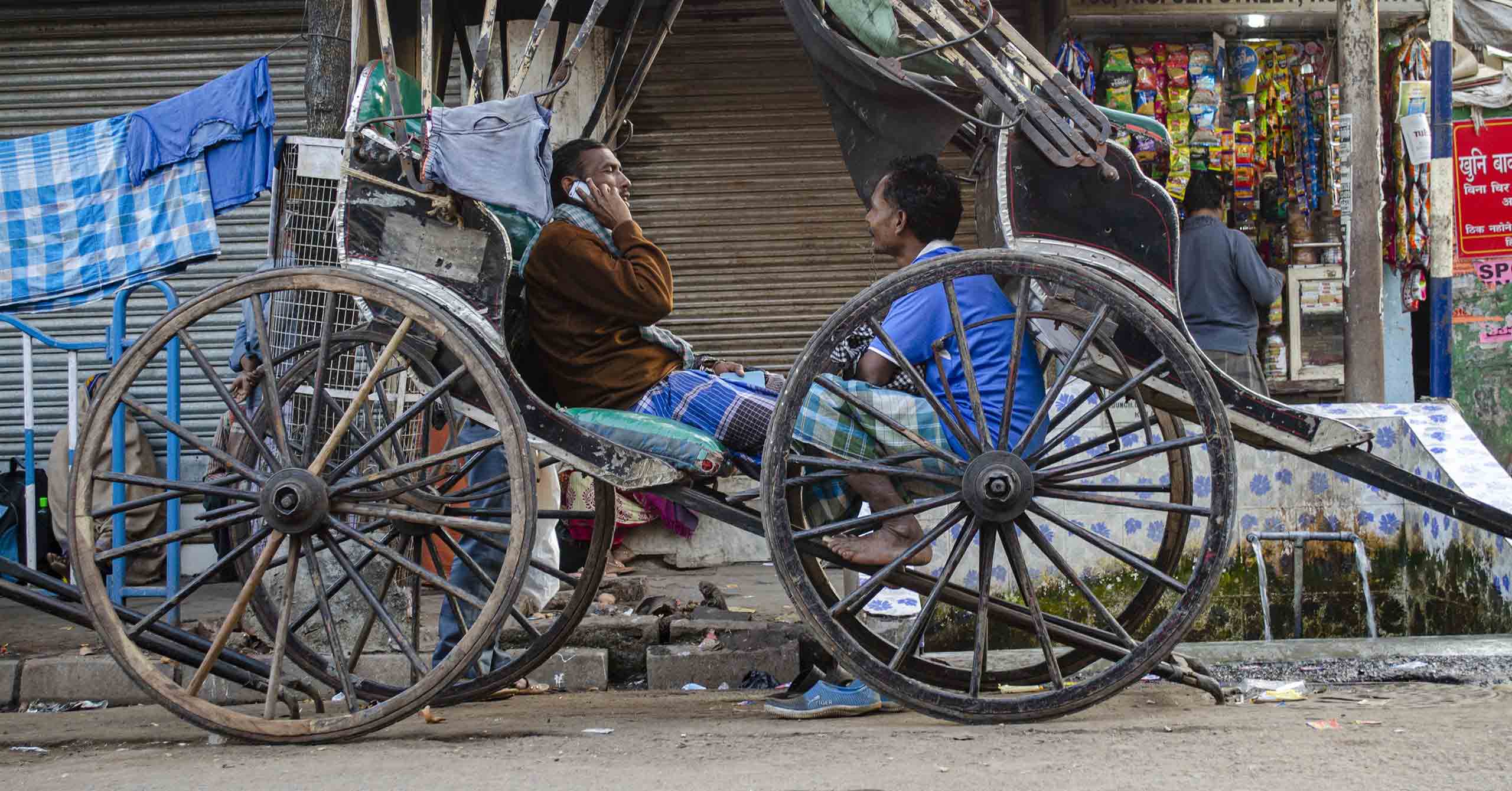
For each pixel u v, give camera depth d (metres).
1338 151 7.00
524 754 3.03
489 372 3.18
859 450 3.37
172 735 3.62
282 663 3.37
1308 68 7.24
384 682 4.61
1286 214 7.38
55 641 5.09
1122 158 3.34
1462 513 3.41
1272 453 5.25
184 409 7.49
